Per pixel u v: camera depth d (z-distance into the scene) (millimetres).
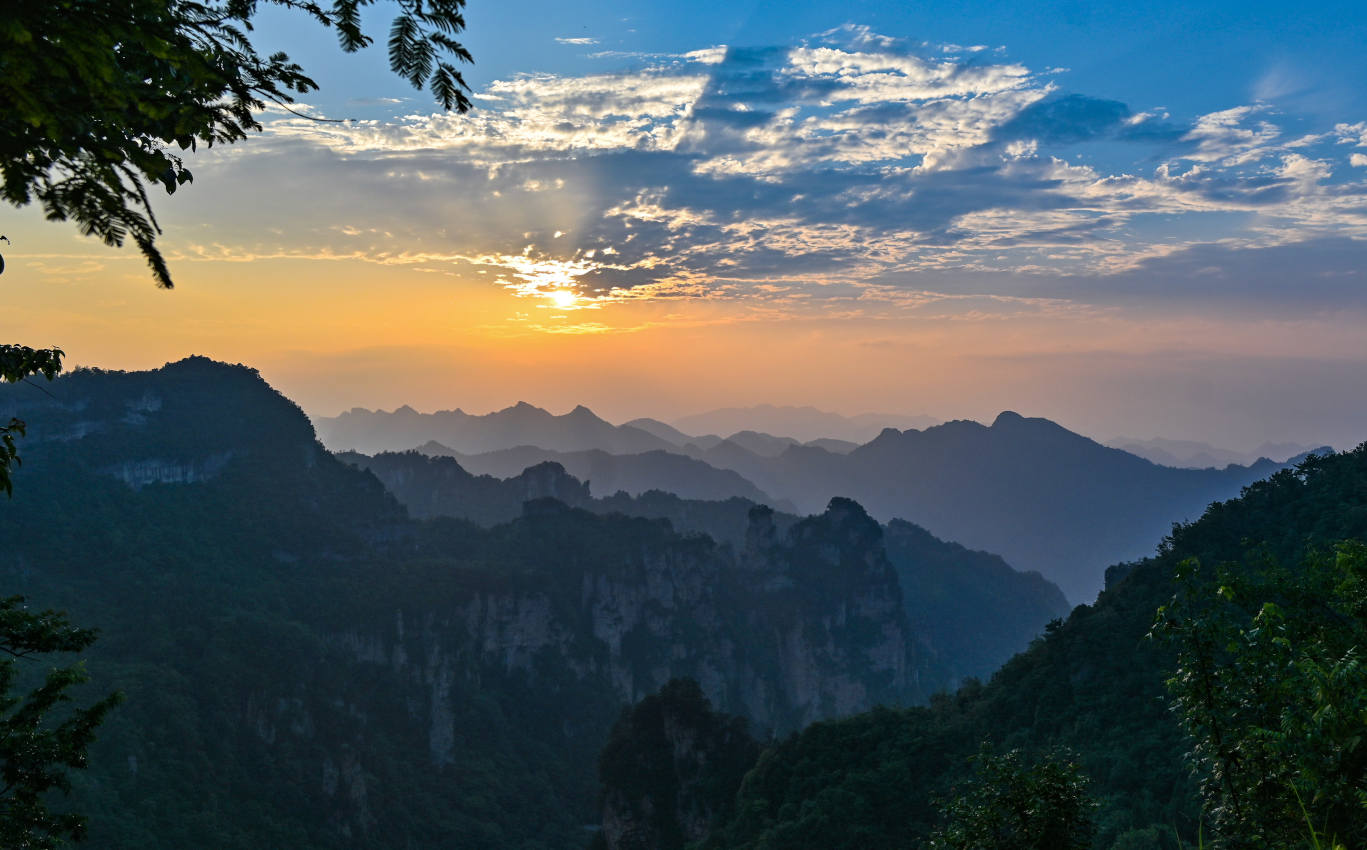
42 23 7754
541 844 155250
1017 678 96062
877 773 83688
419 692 176750
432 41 9680
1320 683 12750
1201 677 16469
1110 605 95312
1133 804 64188
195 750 123312
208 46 9297
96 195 8352
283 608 173875
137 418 196375
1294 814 14547
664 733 117438
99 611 151250
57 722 106625
